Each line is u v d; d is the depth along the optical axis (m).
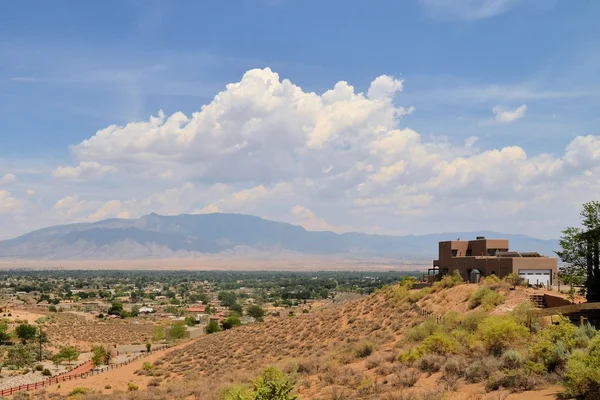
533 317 37.34
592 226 46.09
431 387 29.64
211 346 82.75
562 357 26.94
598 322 39.84
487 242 71.94
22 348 104.75
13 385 74.56
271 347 70.62
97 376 71.38
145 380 64.44
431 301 63.47
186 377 61.34
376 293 82.81
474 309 51.84
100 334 138.62
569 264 47.84
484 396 25.97
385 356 41.69
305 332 72.56
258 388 27.39
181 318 181.25
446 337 38.06
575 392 23.08
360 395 31.31
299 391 36.94
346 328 66.44
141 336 137.25
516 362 28.72
